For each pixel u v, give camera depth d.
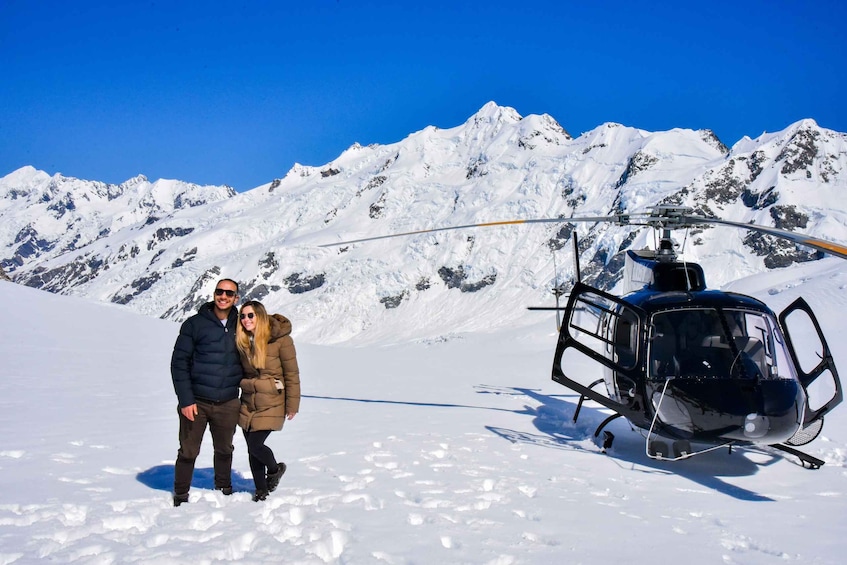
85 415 11.61
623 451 9.86
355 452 8.81
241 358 6.30
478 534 5.61
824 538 6.02
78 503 5.93
